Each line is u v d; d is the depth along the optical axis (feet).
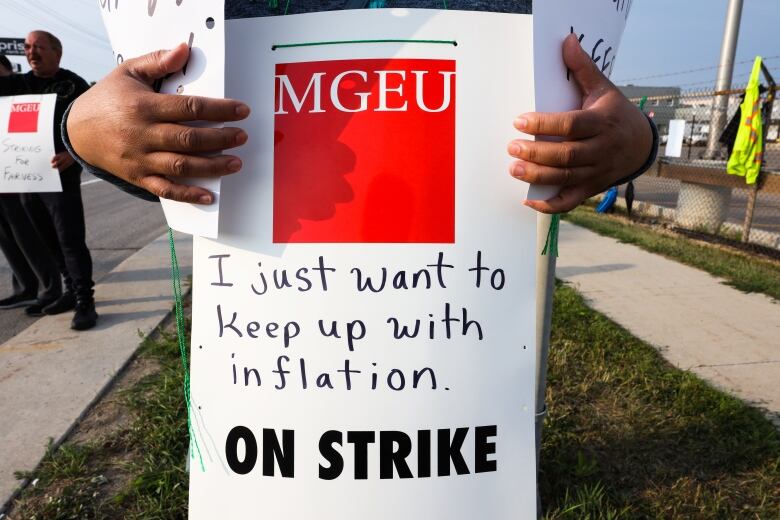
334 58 3.18
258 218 3.29
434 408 3.31
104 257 19.38
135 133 2.89
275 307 3.32
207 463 3.47
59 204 11.12
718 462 7.36
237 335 3.37
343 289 3.26
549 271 5.16
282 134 3.23
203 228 3.12
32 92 11.18
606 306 13.25
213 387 3.43
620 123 3.12
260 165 3.26
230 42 3.24
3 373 9.71
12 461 7.34
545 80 3.10
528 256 3.32
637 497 6.71
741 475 7.14
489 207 3.26
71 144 3.22
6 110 10.57
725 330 11.76
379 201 3.22
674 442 7.77
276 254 3.29
